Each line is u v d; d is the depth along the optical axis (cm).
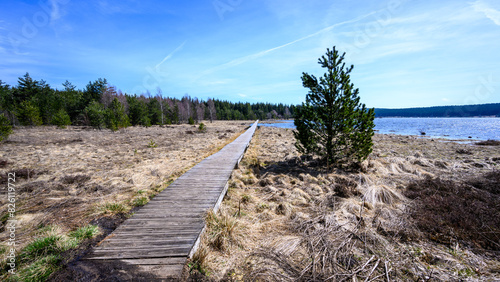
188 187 606
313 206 552
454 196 531
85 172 903
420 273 305
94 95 4475
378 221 448
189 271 296
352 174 818
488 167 880
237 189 710
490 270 305
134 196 625
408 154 1316
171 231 372
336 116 833
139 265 290
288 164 1063
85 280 263
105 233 408
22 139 1997
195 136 2486
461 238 375
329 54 825
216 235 388
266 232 438
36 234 409
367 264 325
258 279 304
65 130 3014
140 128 3678
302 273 307
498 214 422
